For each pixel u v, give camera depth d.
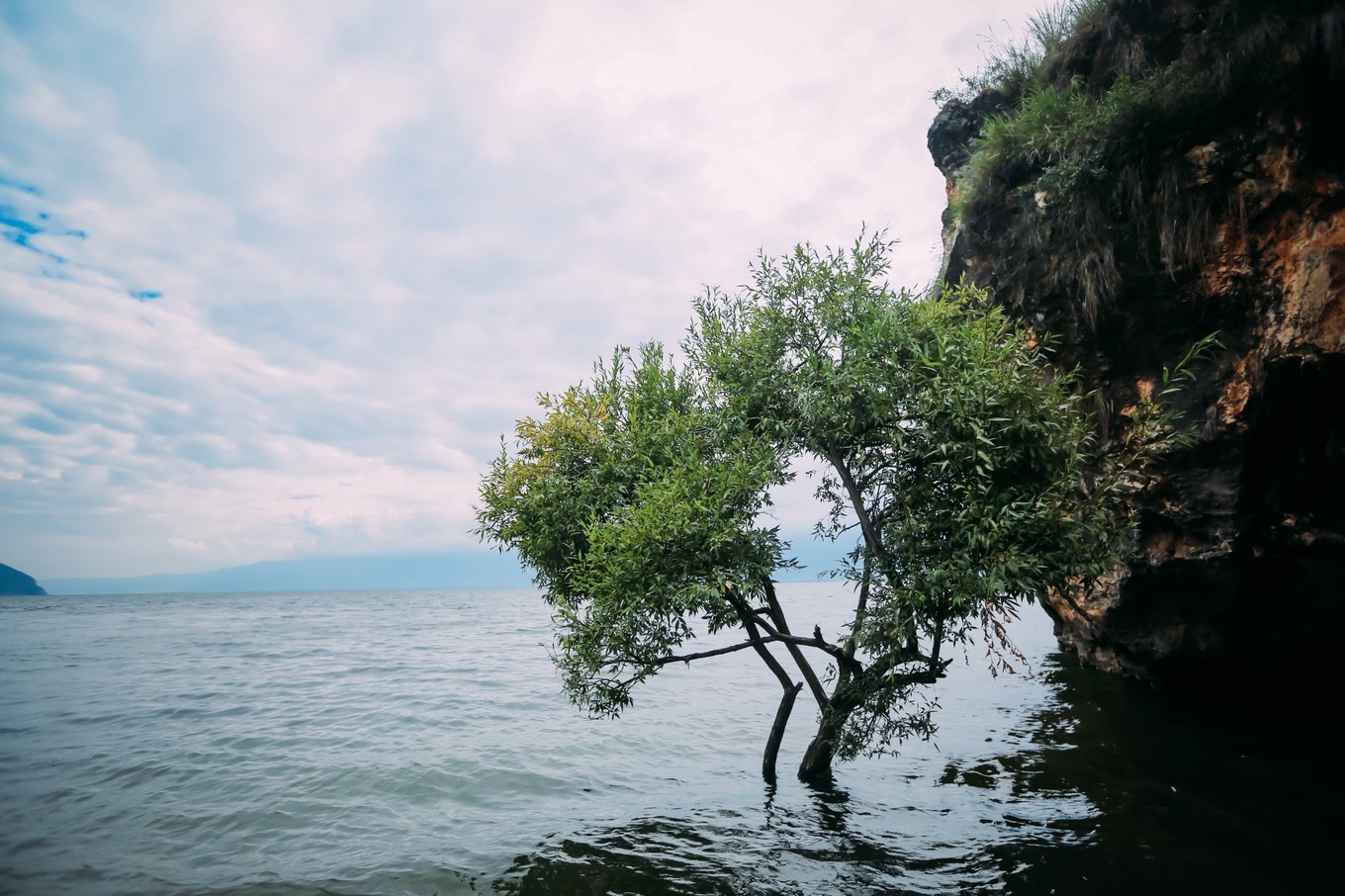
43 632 44.72
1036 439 7.43
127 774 11.46
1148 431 7.68
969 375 7.46
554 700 17.95
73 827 9.13
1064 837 7.50
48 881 7.42
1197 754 9.90
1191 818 7.66
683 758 12.26
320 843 8.45
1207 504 9.52
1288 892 5.88
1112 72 10.46
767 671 23.31
